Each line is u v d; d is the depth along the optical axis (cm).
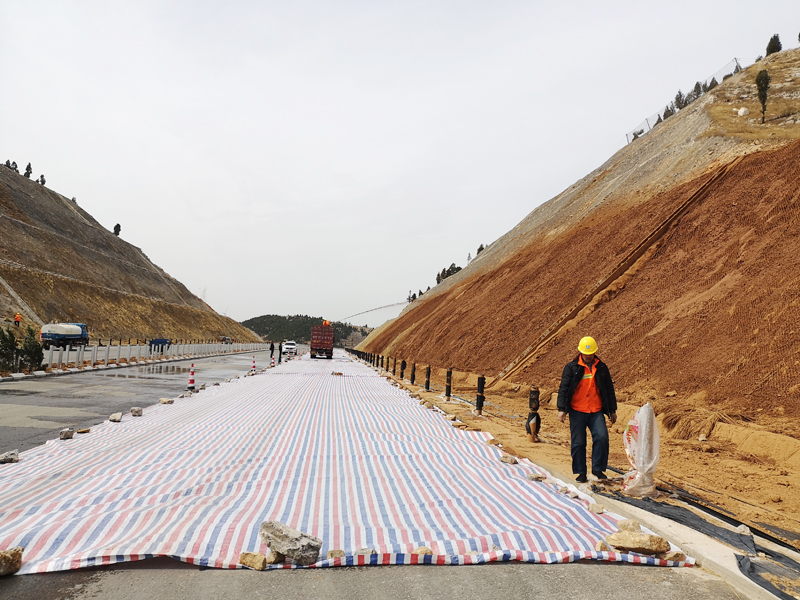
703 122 2542
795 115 2231
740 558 408
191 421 1036
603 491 596
